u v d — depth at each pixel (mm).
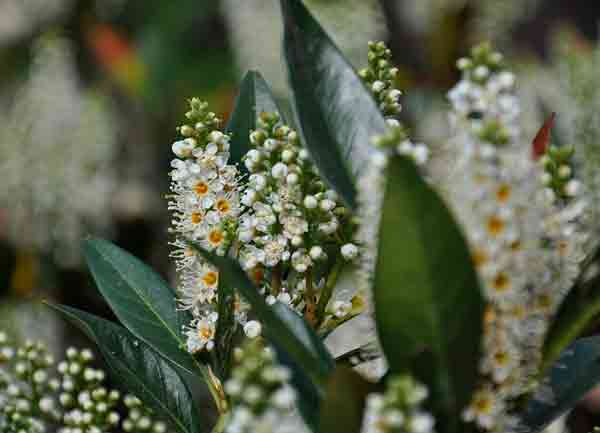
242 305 642
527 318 579
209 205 639
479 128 567
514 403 598
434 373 569
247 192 635
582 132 1185
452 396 572
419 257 552
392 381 551
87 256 690
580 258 584
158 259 1898
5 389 691
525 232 566
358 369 617
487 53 584
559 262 579
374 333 585
